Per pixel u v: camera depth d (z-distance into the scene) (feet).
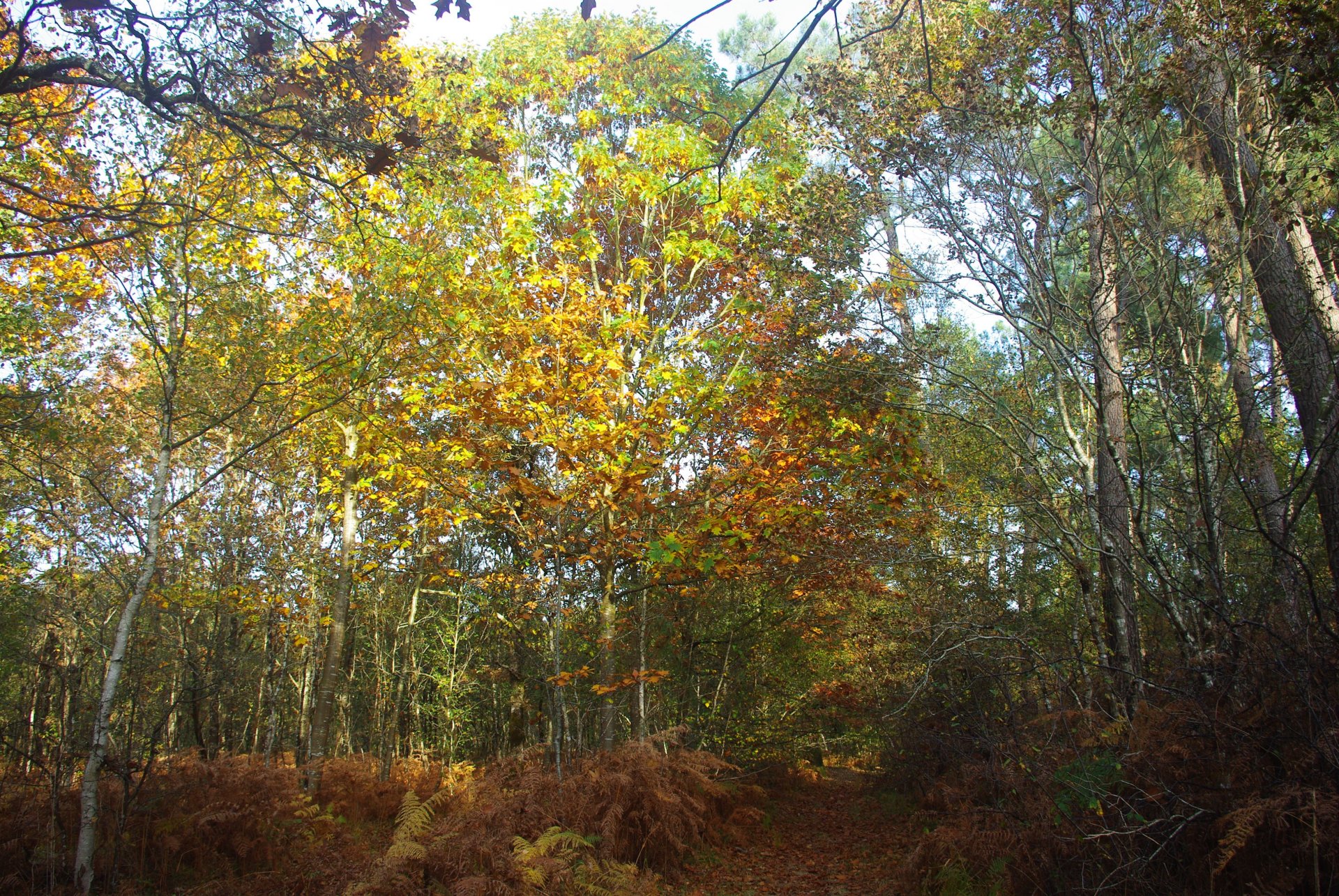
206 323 29.17
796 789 46.16
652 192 35.60
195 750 32.50
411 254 32.45
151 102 17.57
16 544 33.01
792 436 35.14
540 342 35.78
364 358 30.89
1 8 17.40
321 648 51.39
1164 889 16.48
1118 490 27.89
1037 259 26.35
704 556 31.07
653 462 32.60
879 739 41.50
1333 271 24.47
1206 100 24.03
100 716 23.17
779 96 39.29
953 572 33.12
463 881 19.52
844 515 35.06
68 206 19.86
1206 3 22.31
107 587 32.48
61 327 31.22
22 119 19.43
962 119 26.48
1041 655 23.57
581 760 31.19
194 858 26.55
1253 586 21.59
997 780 21.09
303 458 45.83
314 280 34.53
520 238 34.24
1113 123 25.12
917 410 30.81
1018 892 19.51
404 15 17.97
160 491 25.70
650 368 37.09
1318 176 21.89
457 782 39.96
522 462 35.40
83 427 32.07
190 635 39.86
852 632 41.45
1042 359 33.27
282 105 19.33
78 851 22.09
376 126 21.01
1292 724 15.94
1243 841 14.21
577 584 37.24
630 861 28.04
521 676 40.57
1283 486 23.67
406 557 48.91
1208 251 23.82
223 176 25.32
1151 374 24.12
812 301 30.50
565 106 40.06
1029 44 25.34
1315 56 18.85
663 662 40.96
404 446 35.29
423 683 51.62
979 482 34.65
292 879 22.72
